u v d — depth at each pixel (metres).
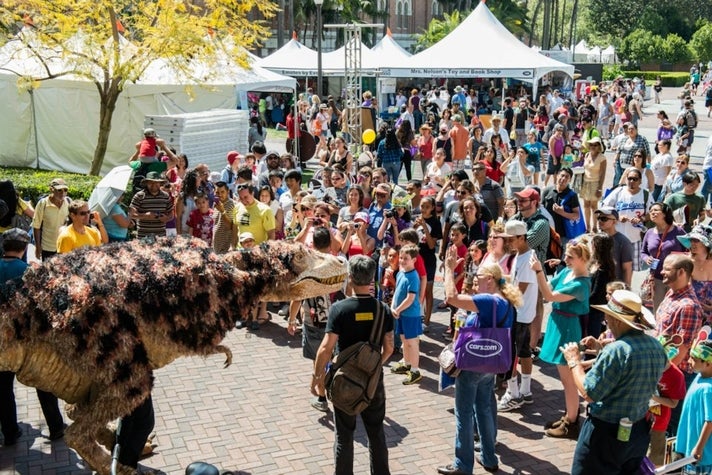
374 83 36.50
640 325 4.74
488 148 13.71
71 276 5.17
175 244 5.50
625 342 4.72
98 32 16.22
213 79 18.17
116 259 5.28
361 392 5.41
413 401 7.49
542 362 8.55
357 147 20.83
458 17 53.00
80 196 14.46
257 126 20.83
